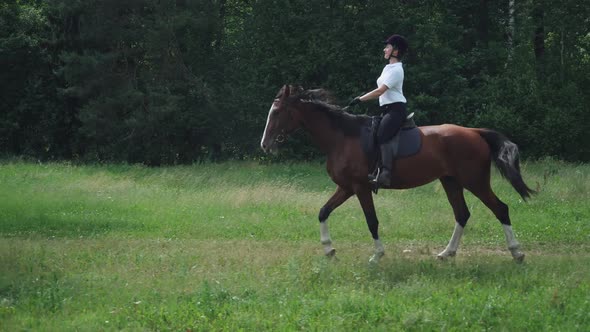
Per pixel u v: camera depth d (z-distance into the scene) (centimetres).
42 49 3041
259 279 853
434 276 873
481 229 1287
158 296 771
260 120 2905
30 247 1080
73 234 1254
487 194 1013
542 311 704
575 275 865
